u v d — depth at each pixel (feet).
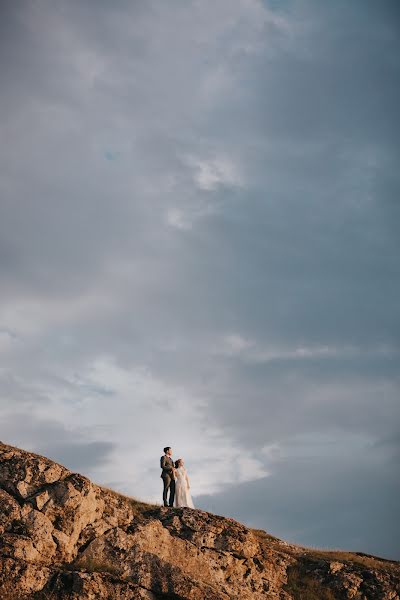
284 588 106.93
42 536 89.66
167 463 118.73
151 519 101.55
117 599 87.20
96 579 87.81
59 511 92.79
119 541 94.94
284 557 112.37
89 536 94.43
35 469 95.55
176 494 117.91
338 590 108.88
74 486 95.35
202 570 99.14
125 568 92.53
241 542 105.60
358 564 118.52
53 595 85.05
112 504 100.22
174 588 91.97
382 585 110.52
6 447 100.42
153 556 94.68
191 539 102.99
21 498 92.89
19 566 85.51
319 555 119.55
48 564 89.25
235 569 102.47
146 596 89.81
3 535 88.07
